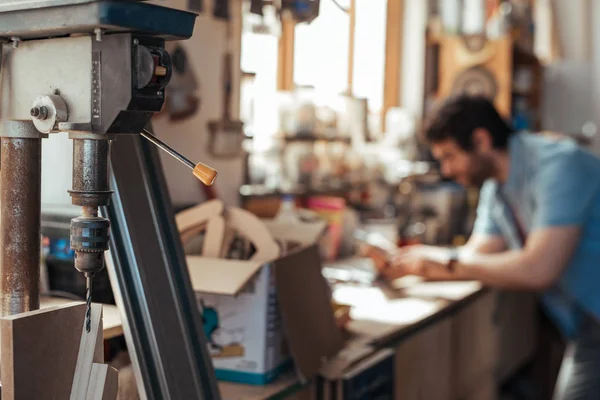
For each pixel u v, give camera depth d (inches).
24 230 40.4
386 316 95.7
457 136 113.4
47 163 64.7
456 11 191.6
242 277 65.3
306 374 68.8
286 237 79.0
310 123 135.9
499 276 105.7
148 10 34.4
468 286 118.1
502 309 135.3
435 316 102.3
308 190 132.1
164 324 51.6
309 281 73.1
